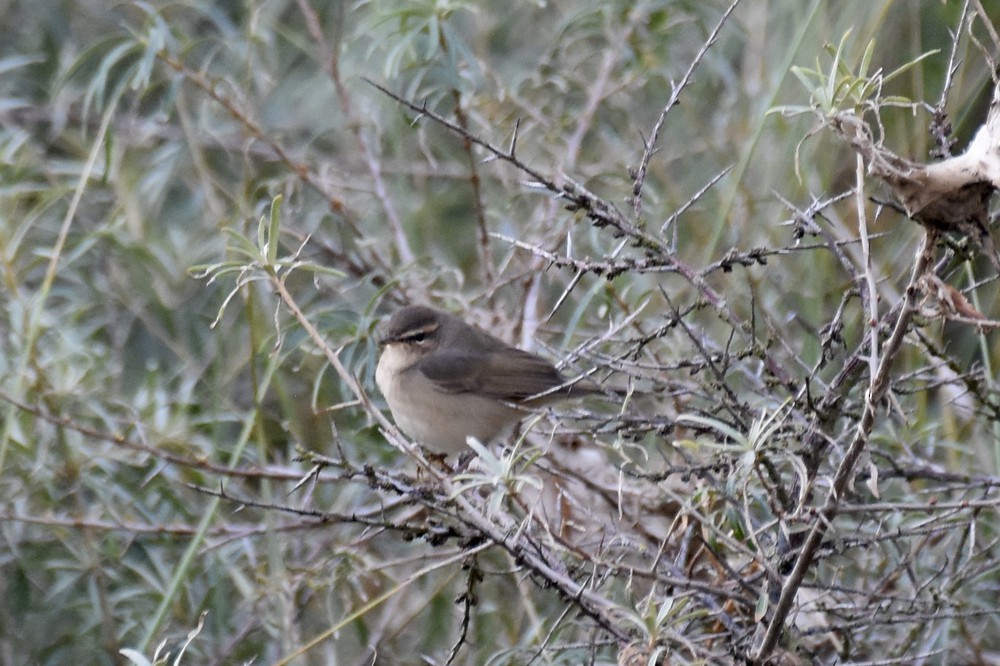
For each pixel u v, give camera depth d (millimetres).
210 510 10055
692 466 7816
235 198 12656
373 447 11625
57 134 14008
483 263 12375
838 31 11375
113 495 11602
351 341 11305
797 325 11797
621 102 13500
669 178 13094
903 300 6547
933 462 9992
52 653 11523
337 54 13219
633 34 13117
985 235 6090
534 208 13453
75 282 13273
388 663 11492
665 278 12477
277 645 11125
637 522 9469
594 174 12398
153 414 11562
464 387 11656
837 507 6516
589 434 8203
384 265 12539
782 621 6875
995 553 10438
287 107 14617
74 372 11289
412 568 12367
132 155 13531
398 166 13484
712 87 14078
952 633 10086
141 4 11805
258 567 11148
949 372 9875
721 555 8484
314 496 11961
